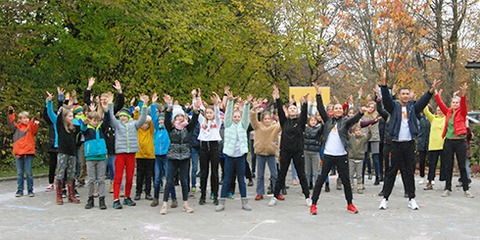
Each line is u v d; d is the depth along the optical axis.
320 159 10.24
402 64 19.08
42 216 7.30
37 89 15.34
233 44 22.34
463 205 8.40
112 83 18.20
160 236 6.10
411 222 6.97
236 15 24.50
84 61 16.91
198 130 9.76
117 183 8.00
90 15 16.30
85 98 8.83
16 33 14.29
